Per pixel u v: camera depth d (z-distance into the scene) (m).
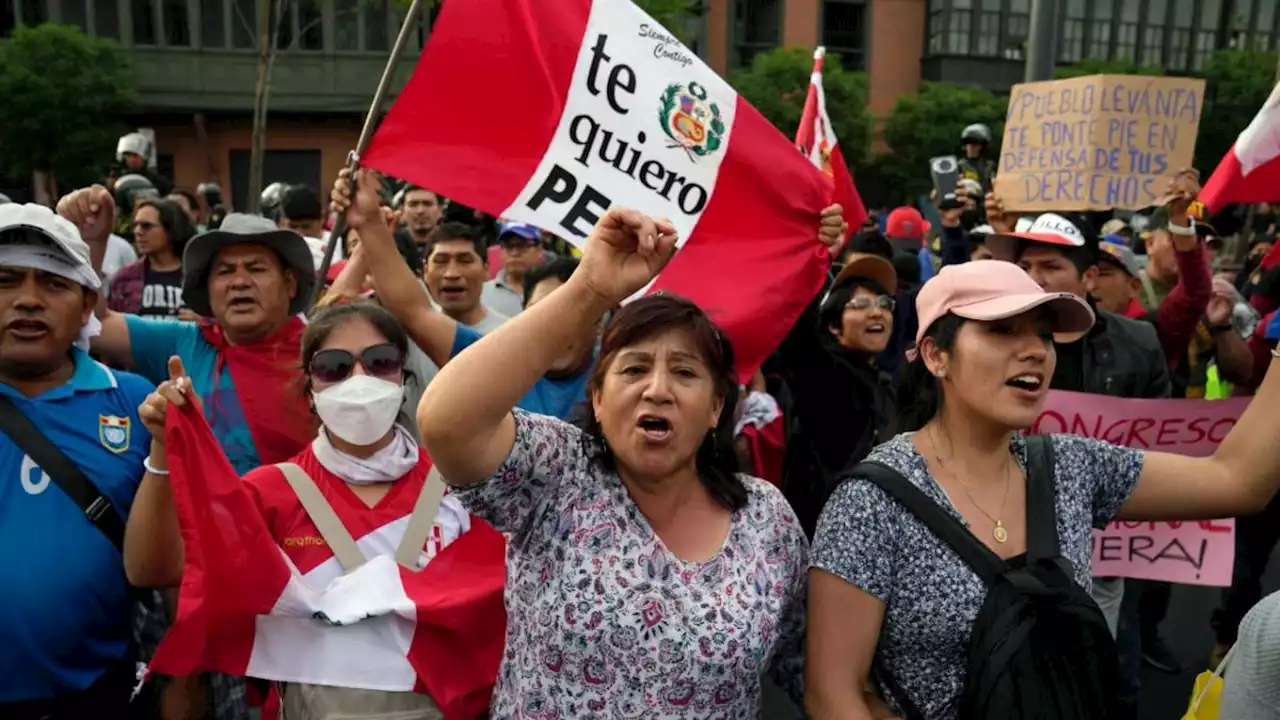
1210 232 6.55
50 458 2.44
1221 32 30.11
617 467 2.00
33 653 2.38
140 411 2.27
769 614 1.96
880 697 2.12
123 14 24.33
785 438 4.40
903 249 9.03
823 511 2.12
